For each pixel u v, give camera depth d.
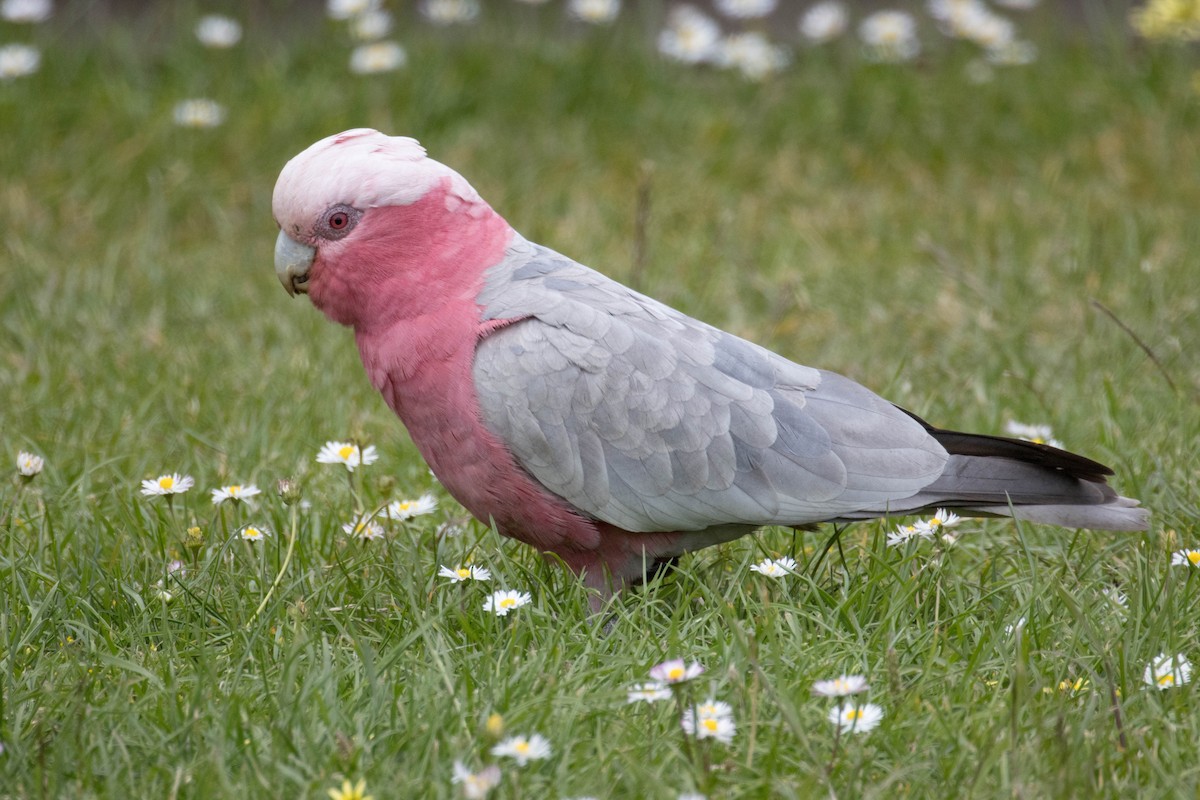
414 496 8.64
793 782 5.55
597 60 15.92
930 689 6.23
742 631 6.16
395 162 6.98
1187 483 8.29
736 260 12.51
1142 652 6.49
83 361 10.50
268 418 9.46
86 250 12.86
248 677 6.29
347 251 6.98
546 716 5.82
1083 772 5.46
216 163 14.11
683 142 15.07
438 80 15.36
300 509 7.93
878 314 11.41
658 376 6.79
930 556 7.46
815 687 5.71
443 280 6.98
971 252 12.49
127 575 7.38
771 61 16.11
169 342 11.04
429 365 6.95
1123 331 10.56
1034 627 6.57
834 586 7.32
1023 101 15.31
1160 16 15.59
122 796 5.39
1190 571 6.90
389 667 6.30
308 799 5.35
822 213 13.72
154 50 16.23
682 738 5.70
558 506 7.02
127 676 6.27
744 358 7.02
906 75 15.78
